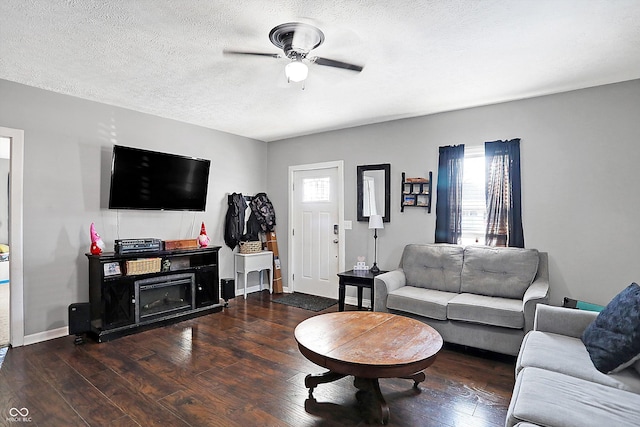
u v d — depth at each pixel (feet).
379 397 7.13
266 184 19.34
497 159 12.37
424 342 7.52
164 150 14.51
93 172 12.43
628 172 10.36
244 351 10.50
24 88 10.86
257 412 7.28
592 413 4.68
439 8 6.74
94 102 12.44
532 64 9.29
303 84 10.73
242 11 6.86
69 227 11.84
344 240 16.34
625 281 10.41
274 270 18.19
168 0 6.49
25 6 6.65
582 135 11.03
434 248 12.89
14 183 10.68
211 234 16.44
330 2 6.56
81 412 7.23
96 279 11.41
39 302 11.18
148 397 7.84
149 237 14.10
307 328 8.43
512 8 6.72
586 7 6.65
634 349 5.78
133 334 11.91
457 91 11.32
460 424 6.87
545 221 11.60
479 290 11.41
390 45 8.27
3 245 22.21
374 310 11.99
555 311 7.92
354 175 16.01
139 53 8.70
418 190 14.11
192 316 13.75
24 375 8.86
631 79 10.28
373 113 13.85
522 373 6.06
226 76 10.15
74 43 8.18
